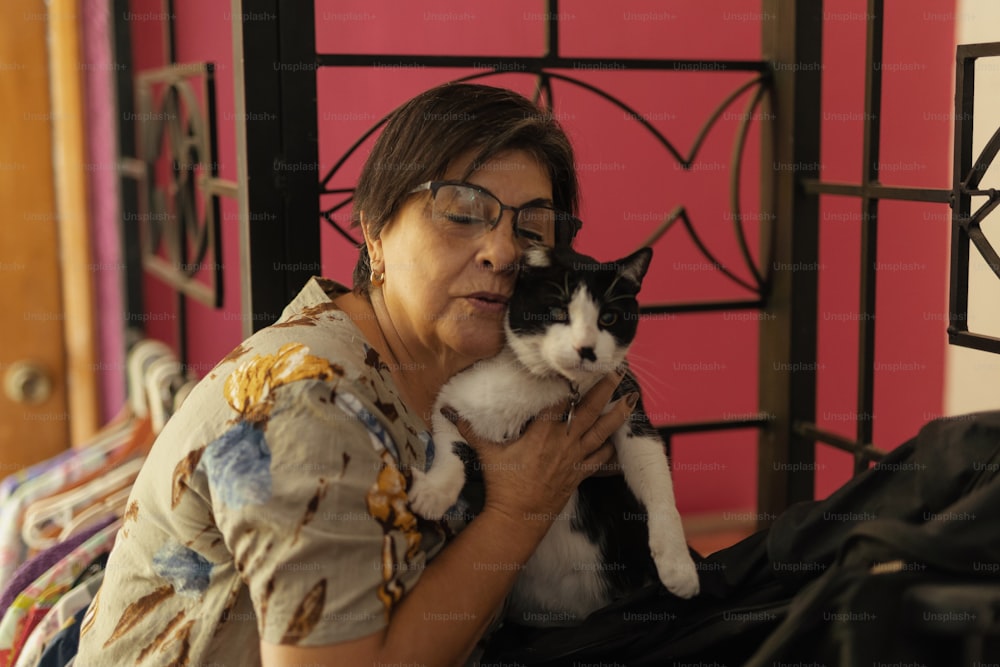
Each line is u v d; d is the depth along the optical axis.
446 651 0.99
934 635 0.86
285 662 0.90
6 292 2.48
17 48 2.41
